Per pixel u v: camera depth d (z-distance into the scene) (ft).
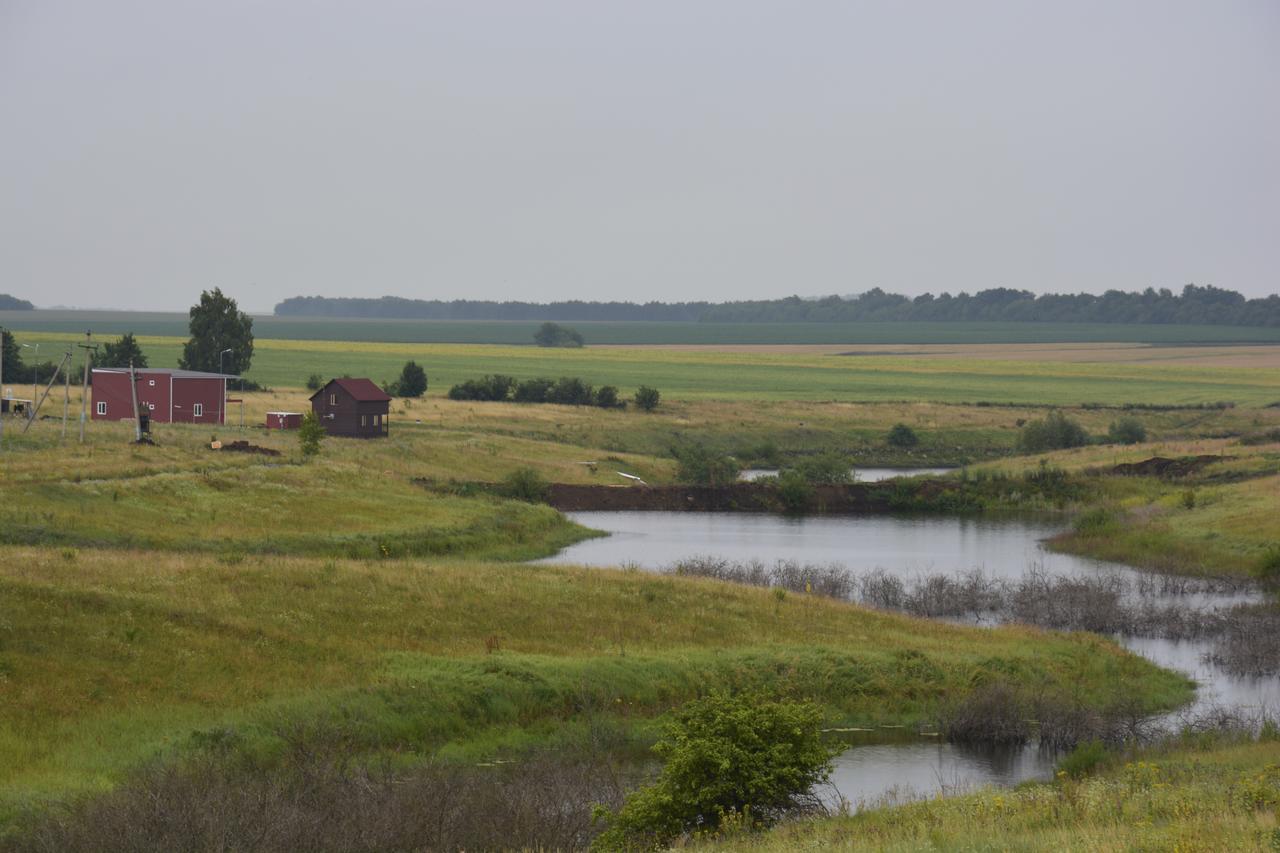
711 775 148.66
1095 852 109.19
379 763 178.29
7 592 212.43
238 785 153.89
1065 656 260.42
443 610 254.27
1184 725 210.59
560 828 147.13
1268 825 116.37
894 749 210.18
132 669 196.65
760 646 251.60
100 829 136.56
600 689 218.18
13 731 171.12
